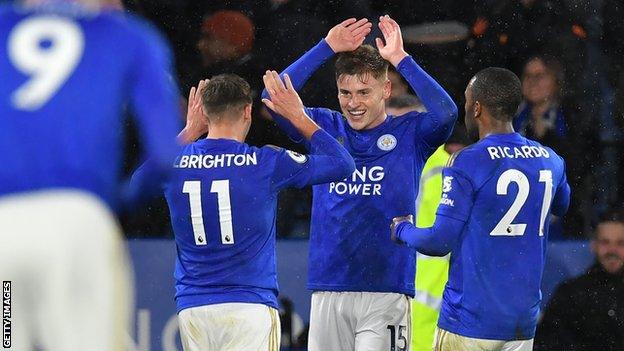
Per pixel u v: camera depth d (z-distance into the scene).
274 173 17.36
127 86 11.70
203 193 17.30
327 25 28.66
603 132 27.77
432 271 21.66
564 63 28.06
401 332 19.03
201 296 17.48
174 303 23.73
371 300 18.97
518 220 17.34
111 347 11.25
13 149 11.25
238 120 17.78
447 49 28.80
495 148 17.42
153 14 28.69
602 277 24.27
